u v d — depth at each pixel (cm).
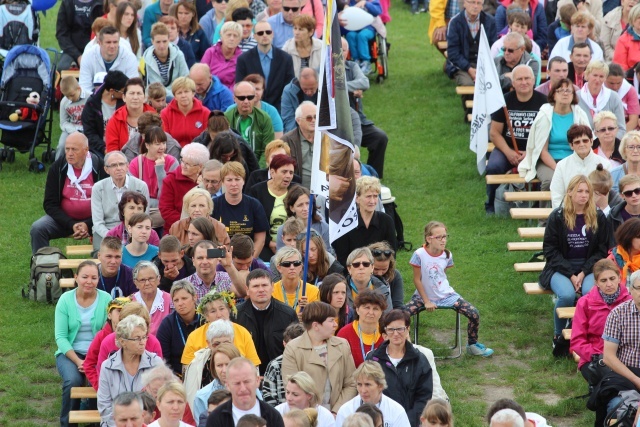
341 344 2703
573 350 3020
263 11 4975
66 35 4984
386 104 5150
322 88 2848
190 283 2878
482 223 4075
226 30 4481
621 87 4181
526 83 4031
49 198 3700
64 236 3731
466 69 4844
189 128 3988
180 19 4784
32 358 3300
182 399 2405
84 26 4972
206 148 3575
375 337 2800
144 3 5134
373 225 3291
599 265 2989
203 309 2789
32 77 4466
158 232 3566
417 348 2744
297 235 3092
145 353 2748
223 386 2548
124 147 3797
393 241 3306
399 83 5400
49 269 3569
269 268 3181
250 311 2853
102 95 4053
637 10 4531
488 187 4128
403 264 3772
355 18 5112
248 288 2836
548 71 4484
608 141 3822
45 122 4478
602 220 3297
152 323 2962
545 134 3897
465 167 4528
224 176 3353
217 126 3762
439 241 3253
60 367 2978
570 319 3244
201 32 4859
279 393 2684
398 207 4212
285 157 3466
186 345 2780
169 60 4412
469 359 3278
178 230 3278
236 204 3378
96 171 3709
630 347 2869
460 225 4075
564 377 3178
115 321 2811
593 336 3000
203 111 4006
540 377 3181
